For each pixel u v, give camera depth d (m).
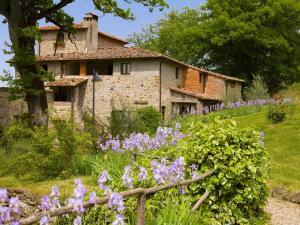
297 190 9.48
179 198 5.83
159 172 5.36
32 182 9.62
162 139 8.85
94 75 19.05
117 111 17.98
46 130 11.15
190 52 49.78
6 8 19.48
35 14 19.84
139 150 8.89
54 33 38.72
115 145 9.46
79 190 3.71
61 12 22.33
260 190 7.16
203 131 7.06
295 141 14.80
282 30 45.09
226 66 48.19
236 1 44.72
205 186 6.38
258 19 43.12
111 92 33.34
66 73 35.69
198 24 50.31
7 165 10.66
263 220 7.34
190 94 33.53
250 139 7.04
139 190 4.56
